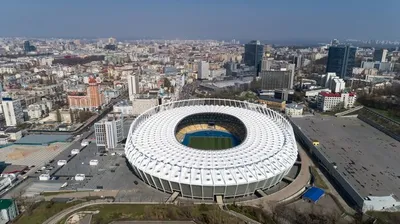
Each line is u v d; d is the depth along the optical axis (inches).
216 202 6505.9
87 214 6117.1
